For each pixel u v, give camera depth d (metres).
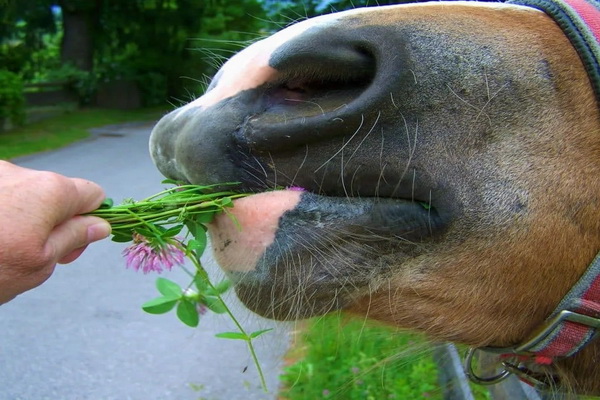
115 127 4.81
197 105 0.41
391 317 0.41
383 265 0.39
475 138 0.39
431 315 0.41
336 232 0.39
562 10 0.41
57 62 6.19
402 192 0.39
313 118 0.38
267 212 0.39
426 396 0.91
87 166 3.06
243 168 0.39
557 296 0.41
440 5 0.42
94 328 1.37
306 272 0.39
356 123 0.38
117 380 1.16
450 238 0.39
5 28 5.78
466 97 0.39
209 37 4.60
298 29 0.39
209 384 1.13
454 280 0.40
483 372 0.61
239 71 0.40
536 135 0.39
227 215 0.40
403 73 0.38
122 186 2.58
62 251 0.37
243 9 5.64
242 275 0.40
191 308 0.46
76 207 0.38
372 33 0.38
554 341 0.43
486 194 0.39
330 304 0.40
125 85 6.07
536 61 0.40
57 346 1.28
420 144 0.38
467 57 0.39
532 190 0.39
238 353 1.25
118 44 6.54
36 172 0.36
